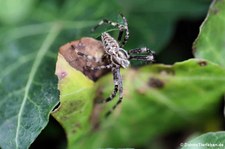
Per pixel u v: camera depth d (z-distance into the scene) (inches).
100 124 8.8
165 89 8.7
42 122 8.1
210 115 9.1
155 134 9.3
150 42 9.1
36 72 8.6
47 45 9.0
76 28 9.1
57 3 9.5
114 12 8.8
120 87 8.6
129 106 8.8
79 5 9.3
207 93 8.7
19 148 8.1
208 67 8.4
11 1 9.3
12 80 8.6
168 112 9.0
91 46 8.4
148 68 8.6
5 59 8.9
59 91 8.2
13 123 8.2
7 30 9.3
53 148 9.2
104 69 8.6
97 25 8.5
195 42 8.4
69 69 8.1
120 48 8.7
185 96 8.8
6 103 8.4
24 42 9.1
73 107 8.2
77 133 8.5
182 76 8.6
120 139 9.1
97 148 8.5
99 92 8.5
